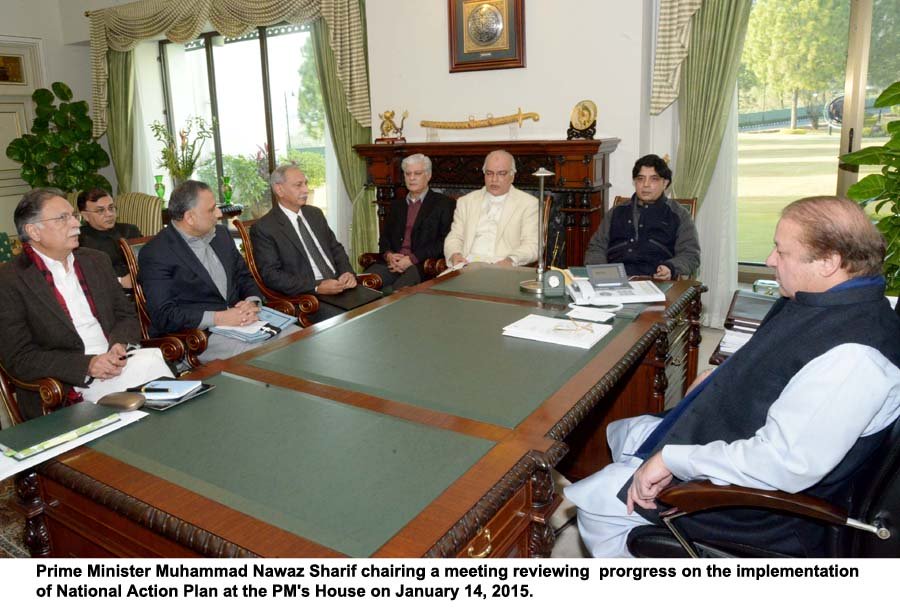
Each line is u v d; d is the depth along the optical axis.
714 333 4.36
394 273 4.27
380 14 5.08
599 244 3.58
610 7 4.21
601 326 2.07
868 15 3.82
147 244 2.95
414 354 1.88
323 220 3.86
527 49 4.55
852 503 1.40
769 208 4.45
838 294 1.39
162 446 1.36
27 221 2.34
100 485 1.22
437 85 4.96
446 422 1.44
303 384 1.68
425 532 1.05
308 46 6.15
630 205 3.50
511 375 1.71
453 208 4.31
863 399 1.29
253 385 1.68
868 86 3.92
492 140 4.66
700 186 4.26
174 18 6.35
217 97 6.94
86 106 6.79
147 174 7.36
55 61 7.38
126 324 2.67
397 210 4.43
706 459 1.41
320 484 1.20
